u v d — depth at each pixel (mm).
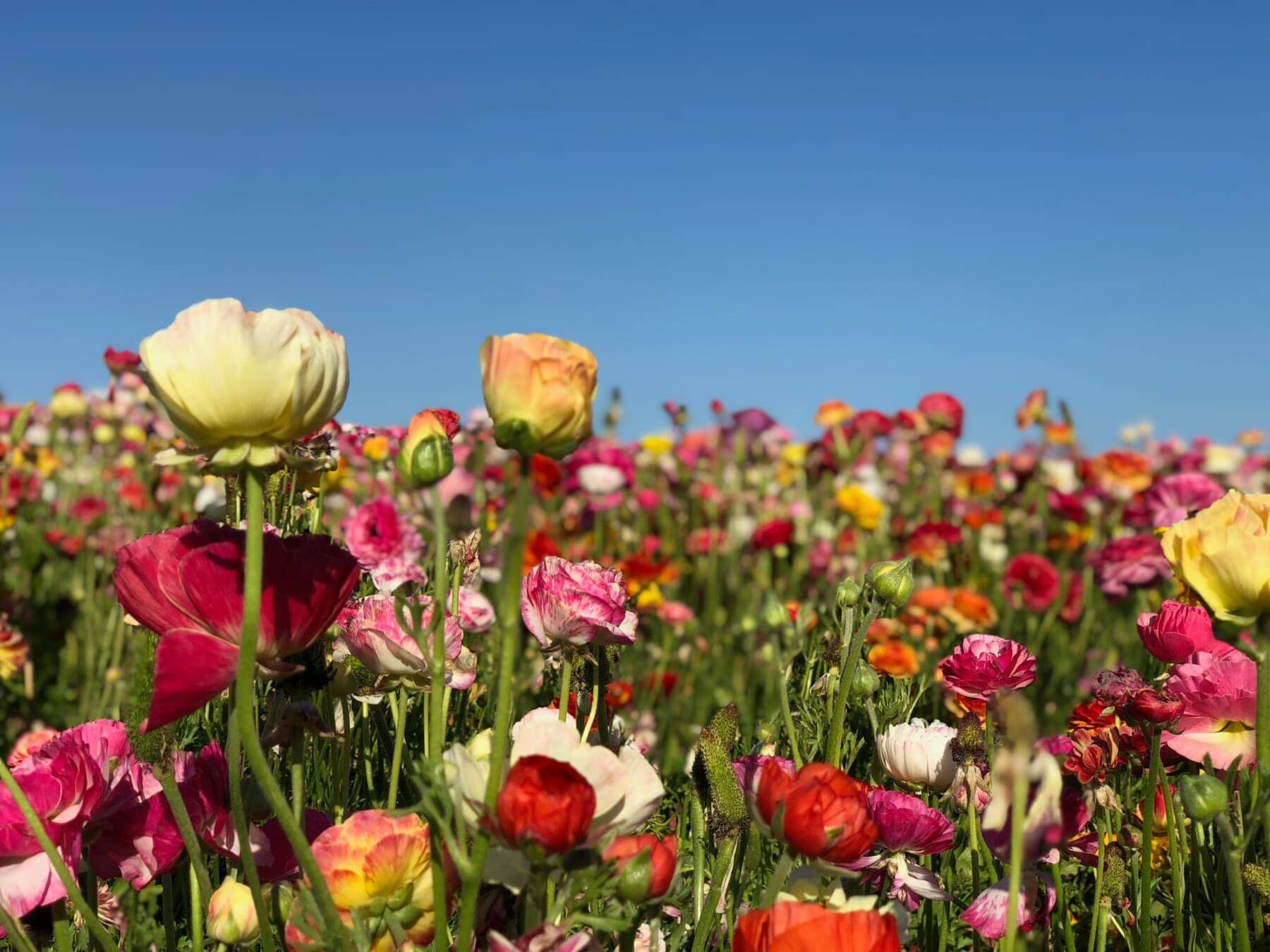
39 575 3316
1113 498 3961
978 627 2271
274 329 610
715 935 838
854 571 3453
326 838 660
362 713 1119
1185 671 922
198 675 648
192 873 812
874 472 4254
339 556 673
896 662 1297
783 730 1237
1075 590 3209
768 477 4680
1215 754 914
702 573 3756
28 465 3908
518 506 597
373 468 1800
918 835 783
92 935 775
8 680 2484
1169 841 934
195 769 775
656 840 660
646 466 4672
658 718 2512
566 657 818
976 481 4340
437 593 646
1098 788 936
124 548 661
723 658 3094
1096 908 891
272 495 1090
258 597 617
